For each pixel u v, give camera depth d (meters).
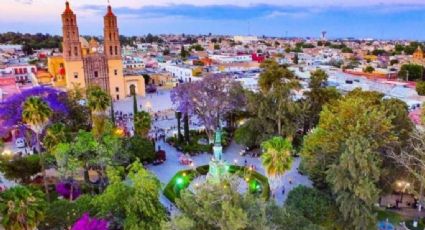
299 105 53.19
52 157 40.88
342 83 89.19
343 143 32.72
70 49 89.06
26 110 36.91
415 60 149.00
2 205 23.53
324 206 31.31
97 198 29.16
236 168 46.78
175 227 20.48
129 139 48.84
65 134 41.84
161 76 118.69
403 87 82.12
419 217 35.41
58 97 57.56
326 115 36.78
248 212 20.41
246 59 156.88
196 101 55.69
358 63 146.75
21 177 41.25
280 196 39.47
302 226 23.53
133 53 194.88
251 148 54.53
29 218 23.94
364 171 29.33
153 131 64.25
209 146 54.34
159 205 27.78
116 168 36.28
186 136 56.91
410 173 34.50
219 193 20.78
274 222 22.44
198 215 20.55
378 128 32.81
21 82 109.56
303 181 43.47
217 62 145.12
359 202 30.30
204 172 46.16
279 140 35.34
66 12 87.31
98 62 93.50
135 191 27.80
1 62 136.62
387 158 34.78
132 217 26.58
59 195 39.59
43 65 133.62
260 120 52.19
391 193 38.41
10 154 48.38
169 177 45.00
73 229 25.81
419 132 34.50
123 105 91.06
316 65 141.88
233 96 57.31
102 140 41.19
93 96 48.28
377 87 83.12
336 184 30.66
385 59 161.62
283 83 56.31
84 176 42.94
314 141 35.72
